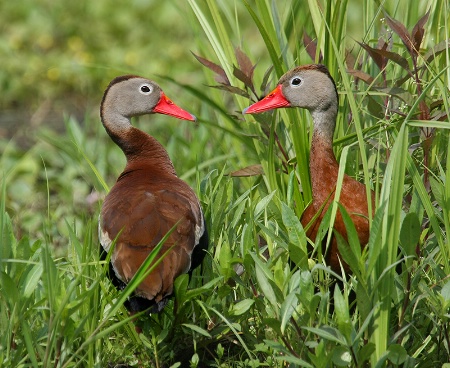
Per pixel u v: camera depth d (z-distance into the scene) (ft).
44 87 66.54
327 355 23.50
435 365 26.14
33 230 40.78
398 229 23.82
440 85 29.04
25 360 25.77
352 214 28.68
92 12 74.64
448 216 26.96
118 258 26.89
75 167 44.93
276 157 35.35
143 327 28.09
